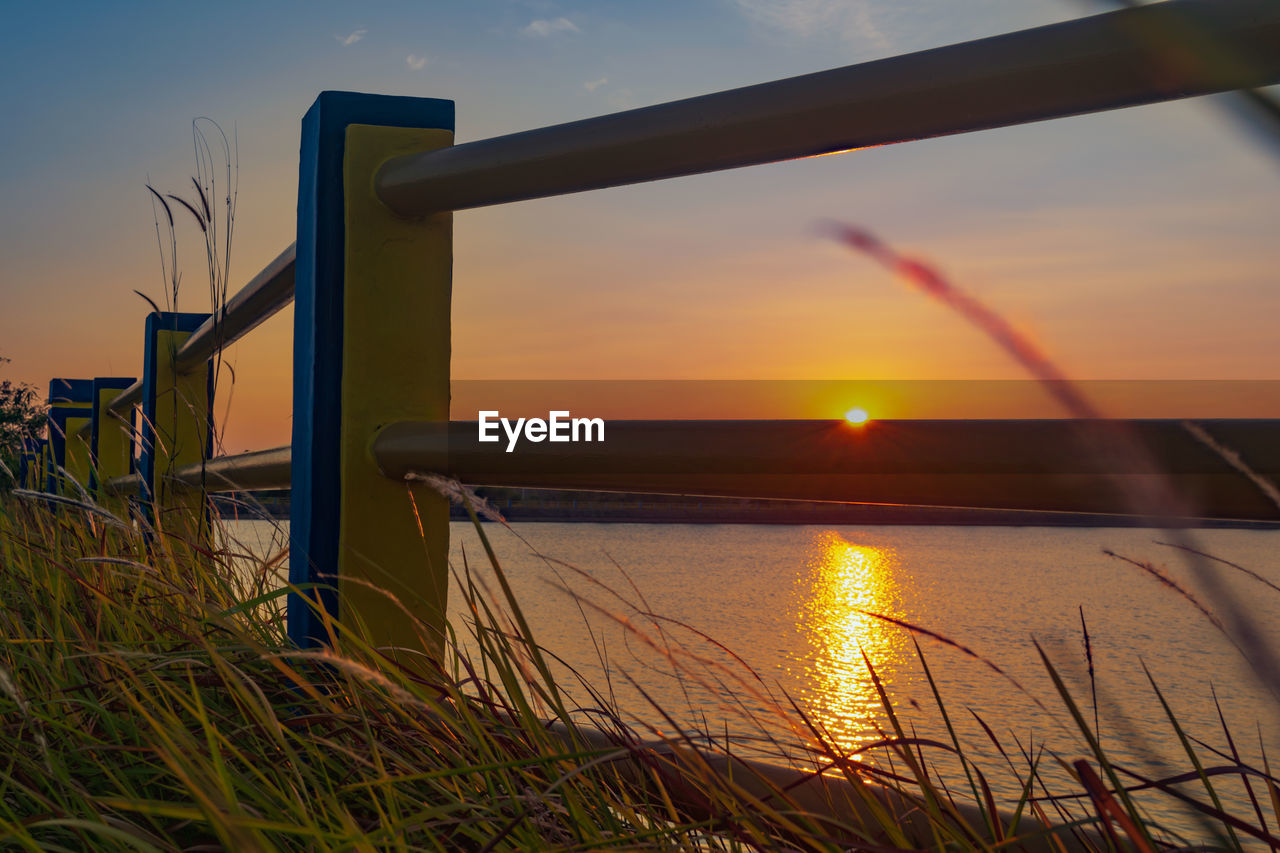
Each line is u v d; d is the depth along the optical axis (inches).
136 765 37.1
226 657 39.9
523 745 33.6
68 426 234.1
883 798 30.2
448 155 50.9
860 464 30.9
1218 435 23.8
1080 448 26.3
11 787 35.4
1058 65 29.4
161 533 54.9
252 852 21.5
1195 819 18.5
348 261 54.5
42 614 52.7
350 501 52.5
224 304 80.0
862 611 25.8
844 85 34.8
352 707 39.0
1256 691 9.6
